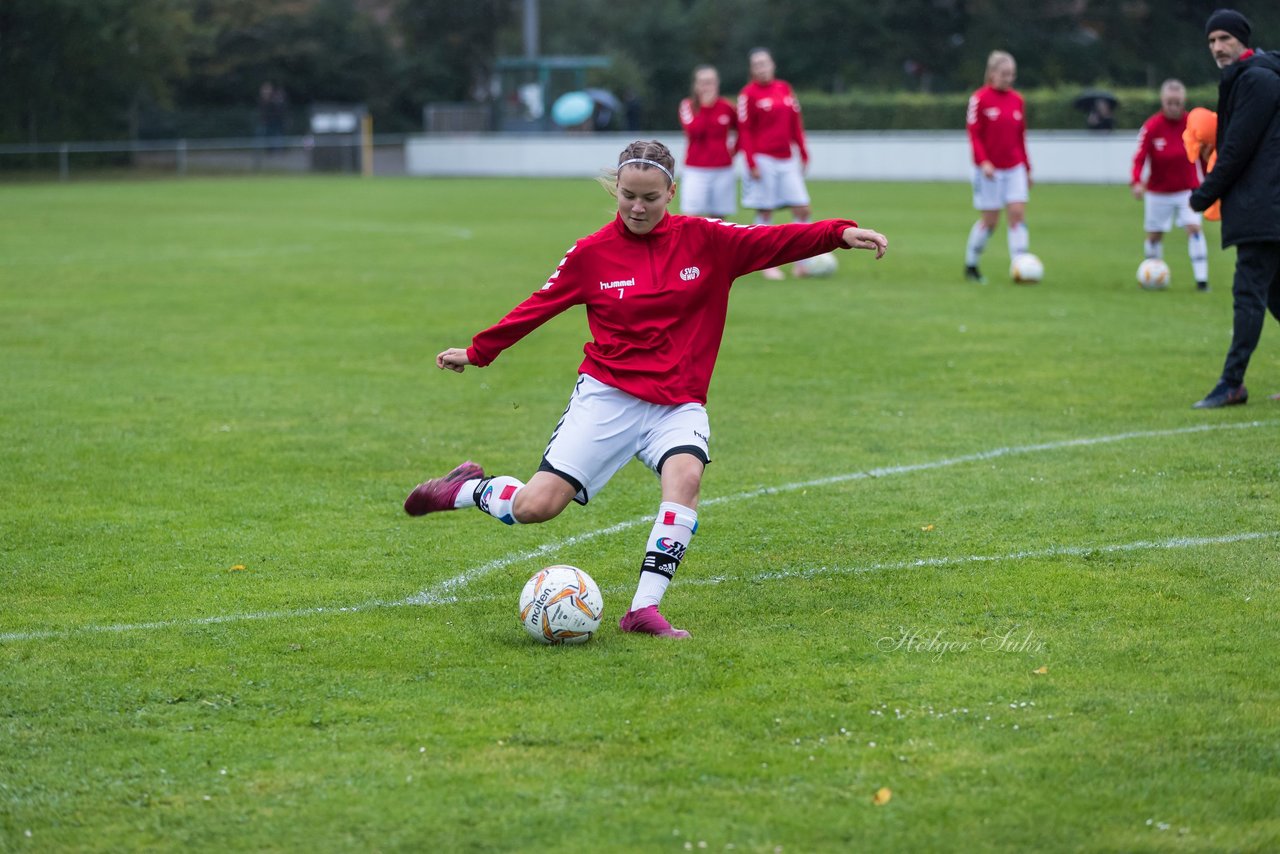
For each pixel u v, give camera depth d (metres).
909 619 9.53
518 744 7.50
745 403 17.58
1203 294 27.89
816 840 6.41
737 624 9.50
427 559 11.20
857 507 12.64
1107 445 14.93
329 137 89.38
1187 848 6.31
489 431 16.12
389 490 13.44
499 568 10.95
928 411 16.95
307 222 47.97
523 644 9.14
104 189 68.12
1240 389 16.78
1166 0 98.81
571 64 93.69
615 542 11.71
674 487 9.27
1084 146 68.31
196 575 10.76
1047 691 8.13
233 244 39.66
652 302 9.28
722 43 106.56
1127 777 7.00
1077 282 30.06
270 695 8.23
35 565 11.01
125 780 7.13
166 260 34.97
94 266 33.41
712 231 9.33
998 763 7.17
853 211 51.19
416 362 20.70
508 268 33.41
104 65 85.31
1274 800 6.75
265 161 87.12
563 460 9.36
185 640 9.25
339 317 25.20
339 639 9.26
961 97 81.50
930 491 13.16
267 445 15.34
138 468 14.27
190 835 6.56
